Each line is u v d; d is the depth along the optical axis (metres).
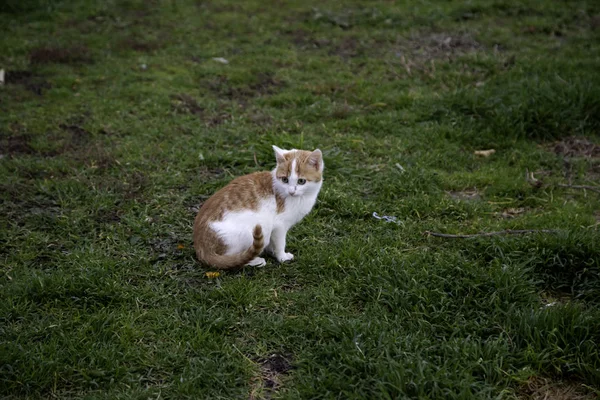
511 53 9.55
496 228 5.30
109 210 5.67
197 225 4.74
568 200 5.88
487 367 3.63
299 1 12.55
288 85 8.92
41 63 9.28
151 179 6.23
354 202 5.69
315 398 3.47
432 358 3.71
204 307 4.23
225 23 11.39
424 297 4.23
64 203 5.69
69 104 8.00
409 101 8.06
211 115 7.89
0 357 3.64
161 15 11.69
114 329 4.05
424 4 11.90
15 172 6.23
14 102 7.99
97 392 3.54
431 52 9.89
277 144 6.69
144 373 3.72
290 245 5.15
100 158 6.59
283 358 3.86
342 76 9.15
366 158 6.77
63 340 3.87
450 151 6.84
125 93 8.34
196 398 3.48
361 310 4.32
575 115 7.25
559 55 9.34
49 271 4.67
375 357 3.71
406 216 5.56
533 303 4.21
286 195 4.67
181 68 9.39
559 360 3.70
